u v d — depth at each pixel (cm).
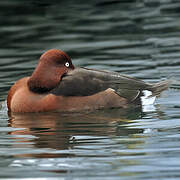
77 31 2103
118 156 946
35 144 1025
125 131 1090
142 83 1323
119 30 2086
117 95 1278
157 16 2244
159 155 944
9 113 1273
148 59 1680
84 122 1166
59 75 1276
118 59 1695
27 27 2172
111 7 2448
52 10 2419
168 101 1315
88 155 957
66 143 1024
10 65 1677
